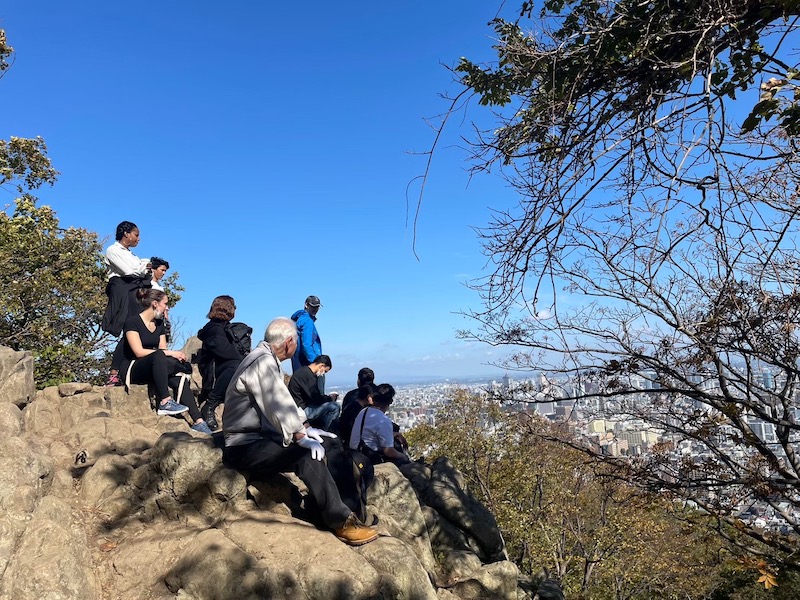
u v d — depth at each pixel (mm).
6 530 3252
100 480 4195
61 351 14273
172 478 4004
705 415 6180
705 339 5102
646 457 6867
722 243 3926
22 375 5520
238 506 3982
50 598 3010
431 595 3736
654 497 6988
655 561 18609
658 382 5980
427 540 4770
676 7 3121
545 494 20234
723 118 2945
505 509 19719
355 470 4273
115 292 6512
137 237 6715
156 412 6027
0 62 13094
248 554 3473
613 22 3068
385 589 3549
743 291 4539
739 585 16875
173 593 3328
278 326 3891
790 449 5895
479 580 4613
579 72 3143
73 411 5602
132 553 3561
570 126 3369
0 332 14141
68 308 15781
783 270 4297
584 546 18750
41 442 4910
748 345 5191
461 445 21281
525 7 3432
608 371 5871
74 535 3410
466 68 3494
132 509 4023
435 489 5758
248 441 3932
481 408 21391
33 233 14797
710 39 3002
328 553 3549
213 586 3297
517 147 3416
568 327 5320
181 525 3898
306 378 6812
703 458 6613
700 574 18312
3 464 3711
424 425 22938
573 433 7309
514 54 3291
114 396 5887
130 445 4902
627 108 3268
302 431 3744
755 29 3020
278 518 3904
